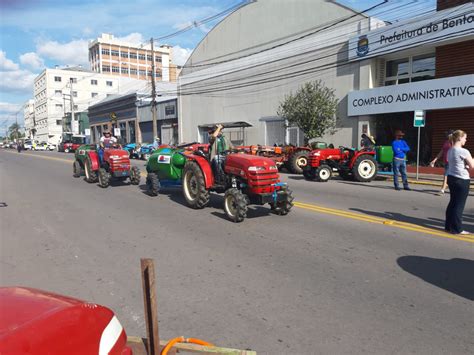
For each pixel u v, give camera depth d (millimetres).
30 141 67062
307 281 4598
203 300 4133
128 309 3986
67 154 41156
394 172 12016
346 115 20516
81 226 7566
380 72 19469
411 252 5598
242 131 28250
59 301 2148
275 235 6602
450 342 3271
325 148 14938
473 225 7293
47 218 8352
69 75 92312
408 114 18469
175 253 5734
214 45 30578
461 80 15266
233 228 7125
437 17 16031
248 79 27406
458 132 6398
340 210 8656
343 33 20484
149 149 29281
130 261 5457
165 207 9281
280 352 3150
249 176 7430
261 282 4590
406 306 3930
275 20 24750
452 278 4633
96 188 12750
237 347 3227
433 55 17641
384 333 3422
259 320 3686
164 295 4270
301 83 23234
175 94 43344
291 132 24125
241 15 27500
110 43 111688
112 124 51250
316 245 5996
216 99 30953
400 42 17516
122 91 70625
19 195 11602
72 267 5258
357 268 4992
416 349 3170
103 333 2066
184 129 35375
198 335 3426
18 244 6406
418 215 8094
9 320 1859
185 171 9195
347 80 20359
